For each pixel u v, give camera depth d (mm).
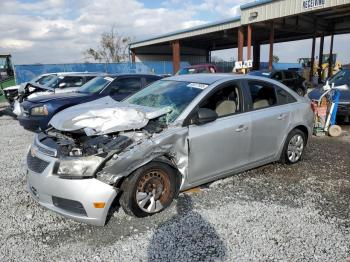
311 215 3789
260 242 3238
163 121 3979
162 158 3709
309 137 5770
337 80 10289
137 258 3002
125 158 3354
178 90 4555
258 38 32969
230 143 4371
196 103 4141
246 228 3492
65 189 3262
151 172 3654
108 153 3326
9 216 3781
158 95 4629
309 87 22938
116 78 8500
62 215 3410
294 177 5020
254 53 36062
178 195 4117
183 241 3260
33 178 3504
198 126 4043
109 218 3691
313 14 21734
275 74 16688
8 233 3426
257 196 4305
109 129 3586
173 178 3861
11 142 7543
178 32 27812
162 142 3648
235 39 32188
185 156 3898
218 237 3326
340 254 3055
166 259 2980
